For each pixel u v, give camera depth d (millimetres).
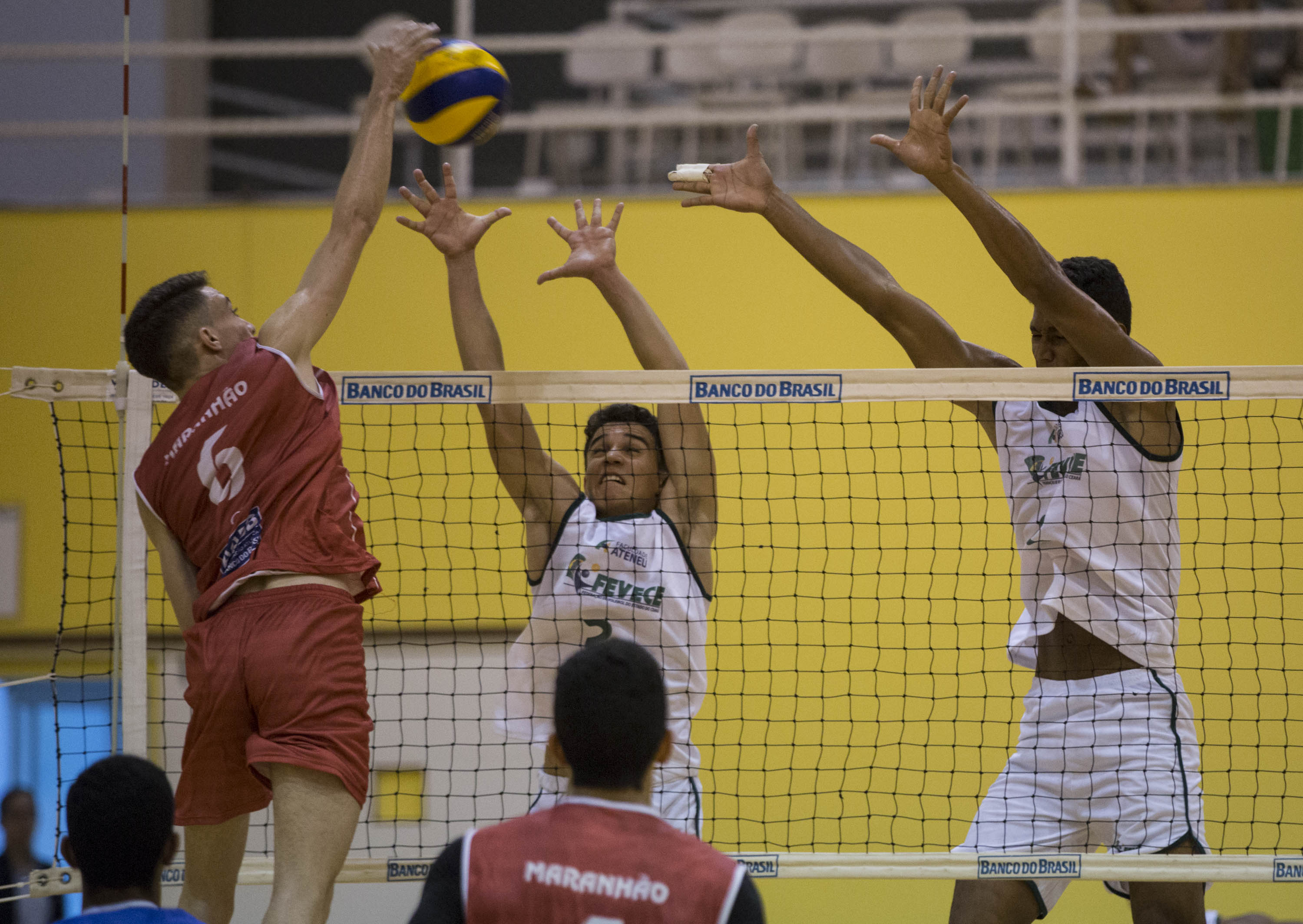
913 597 19875
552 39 26891
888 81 35000
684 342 24500
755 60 33094
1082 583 11883
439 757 22859
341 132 27906
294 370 10078
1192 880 11203
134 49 26656
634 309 13039
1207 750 21406
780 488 22547
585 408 22047
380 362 24875
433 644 23016
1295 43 29344
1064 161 26484
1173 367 11633
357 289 25062
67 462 24719
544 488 13141
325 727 9539
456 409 23328
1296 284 23531
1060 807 11844
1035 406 12336
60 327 25359
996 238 11141
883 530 22406
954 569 22250
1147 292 23797
